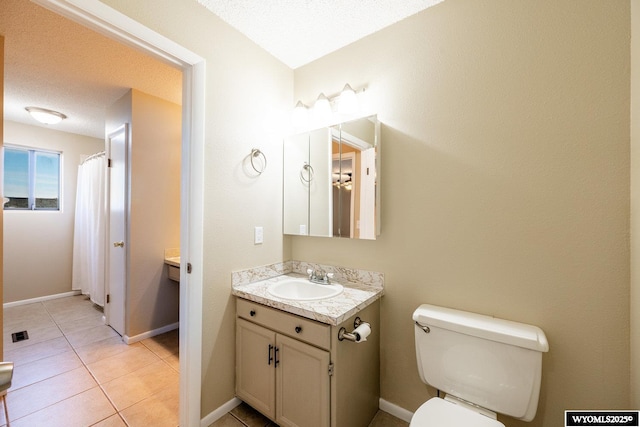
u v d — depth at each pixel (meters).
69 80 2.36
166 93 2.61
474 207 1.39
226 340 1.64
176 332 2.77
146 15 1.27
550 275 1.21
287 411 1.41
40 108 2.95
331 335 1.26
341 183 1.76
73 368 2.09
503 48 1.32
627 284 1.07
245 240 1.75
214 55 1.56
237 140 1.69
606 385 1.11
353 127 1.71
